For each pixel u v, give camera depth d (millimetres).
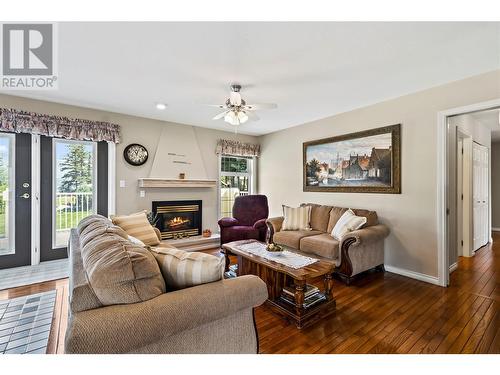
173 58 2344
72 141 3797
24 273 3199
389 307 2416
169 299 1104
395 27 1881
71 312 987
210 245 4707
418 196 3160
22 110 3334
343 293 2744
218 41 2062
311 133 4633
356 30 1915
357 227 3186
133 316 985
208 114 4195
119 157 4105
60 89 3102
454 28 1889
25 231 3449
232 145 5422
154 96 3352
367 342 1870
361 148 3773
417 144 3170
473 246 4195
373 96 3344
